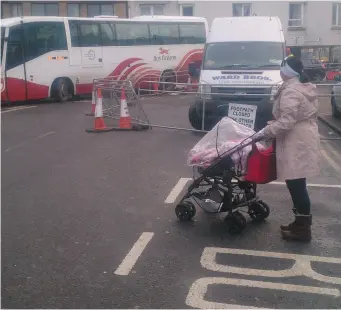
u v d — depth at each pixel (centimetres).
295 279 436
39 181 768
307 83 495
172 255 487
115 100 1405
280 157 498
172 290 417
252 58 1195
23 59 1877
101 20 2128
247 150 528
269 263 468
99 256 486
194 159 552
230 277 440
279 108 492
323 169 828
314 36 3375
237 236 535
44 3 3319
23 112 1662
